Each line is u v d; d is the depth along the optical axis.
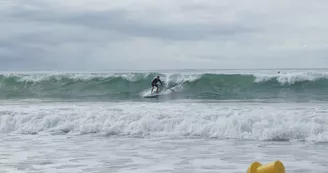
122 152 8.43
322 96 22.55
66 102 20.64
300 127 10.05
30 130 11.55
